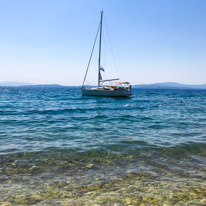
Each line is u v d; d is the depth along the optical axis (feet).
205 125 38.27
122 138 27.02
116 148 21.99
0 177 14.05
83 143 24.08
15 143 23.56
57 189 12.37
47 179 13.85
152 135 29.12
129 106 78.64
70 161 17.74
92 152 20.44
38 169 15.71
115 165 16.85
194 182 13.52
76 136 28.12
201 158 18.92
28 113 54.19
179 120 44.70
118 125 37.96
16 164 16.69
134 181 13.66
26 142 24.16
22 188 12.41
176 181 13.67
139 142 24.76
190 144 23.85
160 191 12.16
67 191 12.12
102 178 14.11
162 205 10.56
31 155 19.16
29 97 134.72
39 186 12.75
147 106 79.82
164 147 22.53
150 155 19.67
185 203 10.81
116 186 12.87
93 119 45.42
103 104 86.89
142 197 11.39
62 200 10.98
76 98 123.24
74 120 43.65
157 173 15.12
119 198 11.25
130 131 32.24
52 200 10.98
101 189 12.44
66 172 15.20
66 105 80.28
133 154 19.93
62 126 36.19
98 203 10.66
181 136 28.43
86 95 121.70
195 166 16.72
